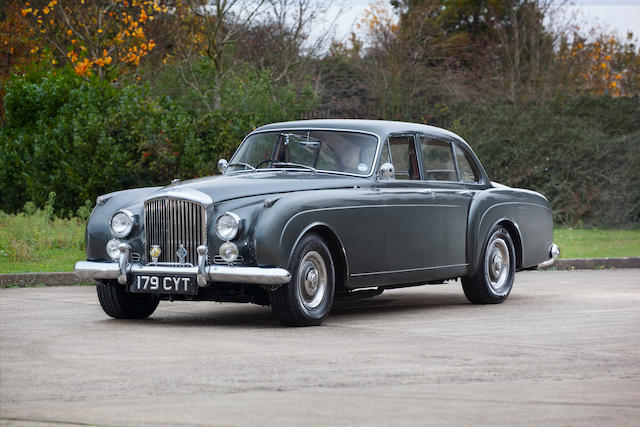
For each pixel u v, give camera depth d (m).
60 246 19.94
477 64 48.94
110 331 10.18
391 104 34.84
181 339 9.57
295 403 6.56
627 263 20.44
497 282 13.47
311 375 7.60
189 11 32.50
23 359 8.33
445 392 6.97
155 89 30.69
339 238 10.82
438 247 12.38
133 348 8.95
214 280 10.23
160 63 33.75
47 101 25.55
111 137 24.25
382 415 6.21
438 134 13.02
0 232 20.69
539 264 14.49
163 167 24.25
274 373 7.68
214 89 29.72
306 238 10.48
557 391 7.05
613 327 10.70
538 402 6.65
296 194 10.56
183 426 5.88
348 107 35.25
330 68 40.06
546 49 47.28
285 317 10.44
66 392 6.90
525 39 47.06
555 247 14.80
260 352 8.74
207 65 30.59
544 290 15.35
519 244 13.97
